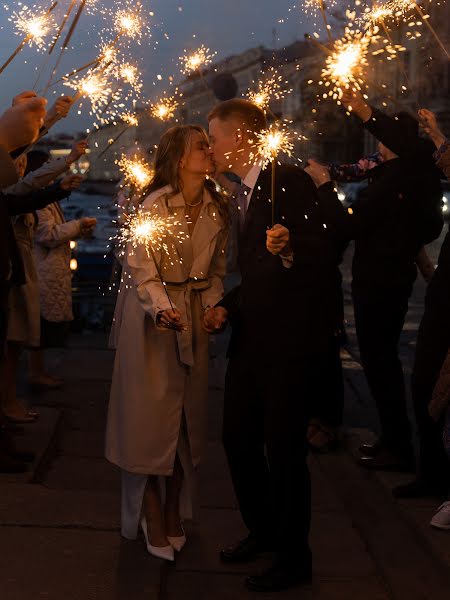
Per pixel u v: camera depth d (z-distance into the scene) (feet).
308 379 10.87
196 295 11.81
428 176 15.52
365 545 13.10
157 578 11.18
